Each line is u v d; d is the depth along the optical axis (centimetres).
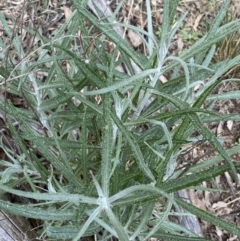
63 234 38
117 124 32
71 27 47
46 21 66
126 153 42
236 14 83
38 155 62
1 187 31
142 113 48
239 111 79
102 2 77
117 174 38
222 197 73
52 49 39
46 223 49
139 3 84
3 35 61
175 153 40
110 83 35
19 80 46
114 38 39
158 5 85
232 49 78
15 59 56
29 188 60
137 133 50
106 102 32
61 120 55
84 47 46
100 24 38
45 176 46
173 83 44
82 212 36
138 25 82
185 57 40
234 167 32
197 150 71
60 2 73
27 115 51
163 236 41
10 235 48
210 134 32
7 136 60
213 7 85
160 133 43
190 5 86
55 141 41
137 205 39
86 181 45
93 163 52
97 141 50
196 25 84
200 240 38
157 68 40
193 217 66
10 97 66
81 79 46
